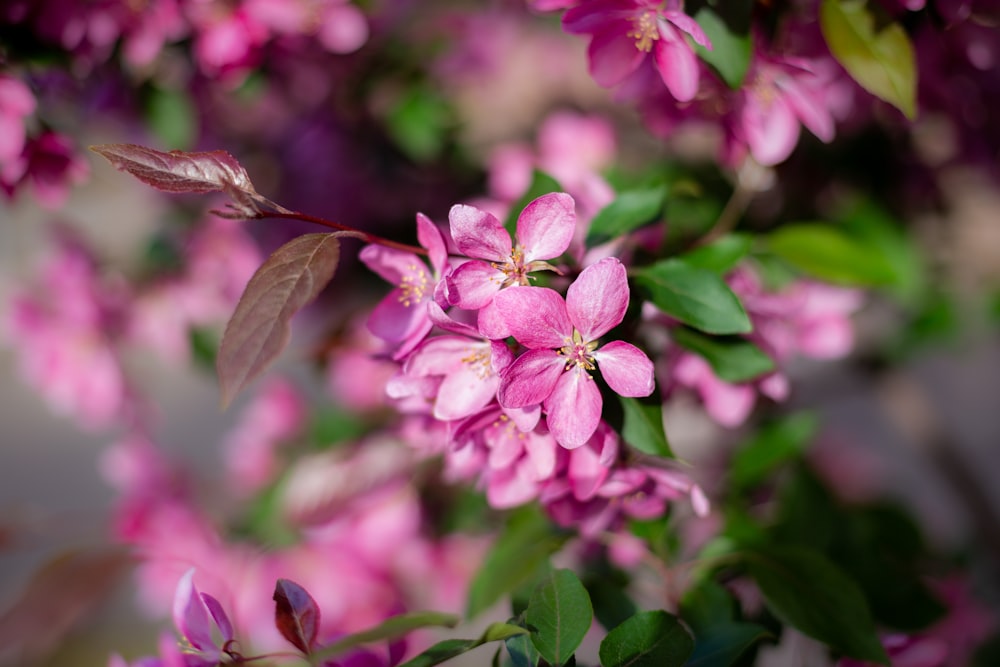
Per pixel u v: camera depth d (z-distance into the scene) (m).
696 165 0.77
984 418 1.53
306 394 1.15
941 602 0.65
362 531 0.79
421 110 0.88
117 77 0.72
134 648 0.94
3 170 0.65
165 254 0.90
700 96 0.62
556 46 1.17
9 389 1.76
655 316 0.59
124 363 0.92
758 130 0.62
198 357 0.90
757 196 0.77
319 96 0.88
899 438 1.50
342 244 0.93
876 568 0.65
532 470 0.55
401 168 0.95
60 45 0.67
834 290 0.69
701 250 0.61
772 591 0.59
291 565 0.81
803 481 0.67
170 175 0.53
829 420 1.46
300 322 0.99
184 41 0.71
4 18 0.66
